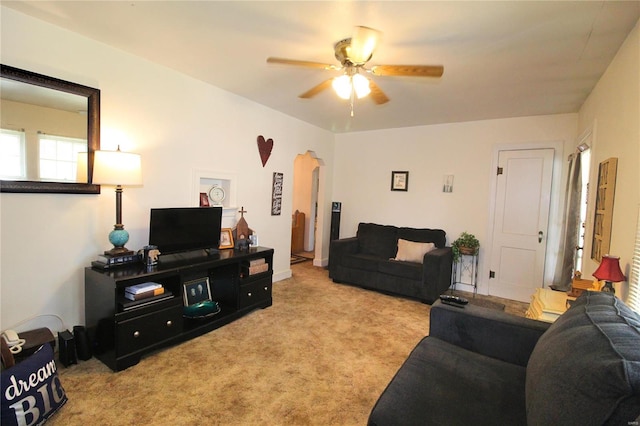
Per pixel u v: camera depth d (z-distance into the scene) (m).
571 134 3.72
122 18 2.08
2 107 2.04
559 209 3.82
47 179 2.23
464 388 1.35
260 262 3.32
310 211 6.87
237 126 3.66
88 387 1.96
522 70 2.56
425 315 3.35
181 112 3.07
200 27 2.16
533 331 1.60
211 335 2.73
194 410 1.80
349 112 4.10
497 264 4.18
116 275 2.21
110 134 2.57
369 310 3.45
